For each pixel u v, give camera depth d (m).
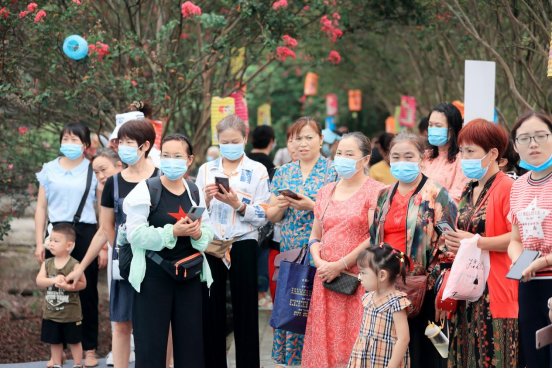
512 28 16.45
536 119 8.57
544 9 15.16
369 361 9.02
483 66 12.88
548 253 8.45
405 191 9.68
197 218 9.39
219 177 10.80
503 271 9.05
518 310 8.84
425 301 9.43
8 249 19.50
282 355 11.30
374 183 10.25
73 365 13.02
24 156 16.92
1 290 17.83
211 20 15.88
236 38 16.95
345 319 10.12
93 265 12.87
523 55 16.83
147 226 9.40
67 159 12.95
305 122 11.27
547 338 7.93
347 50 24.56
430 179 9.61
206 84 18.09
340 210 10.18
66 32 15.41
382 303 9.04
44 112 16.52
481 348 9.06
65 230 12.37
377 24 19.97
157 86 15.48
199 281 9.70
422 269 9.41
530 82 17.08
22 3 15.27
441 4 17.78
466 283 8.83
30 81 16.16
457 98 23.39
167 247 9.37
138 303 9.48
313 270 10.56
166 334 9.48
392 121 30.36
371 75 29.52
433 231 9.40
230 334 15.55
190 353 9.56
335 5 18.05
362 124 39.53
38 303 17.31
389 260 8.98
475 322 9.11
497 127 9.20
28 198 16.84
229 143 11.17
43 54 15.47
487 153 9.13
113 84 15.33
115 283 11.14
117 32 16.80
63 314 12.41
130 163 10.64
